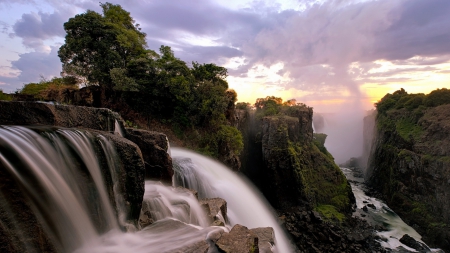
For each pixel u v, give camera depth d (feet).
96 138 35.06
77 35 99.30
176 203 44.09
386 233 126.00
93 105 105.60
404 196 156.15
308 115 212.23
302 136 197.98
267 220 92.73
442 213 131.85
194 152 110.52
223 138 119.65
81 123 42.60
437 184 138.92
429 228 126.21
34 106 35.45
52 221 26.09
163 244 30.78
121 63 106.73
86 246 29.22
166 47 133.80
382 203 172.76
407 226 136.77
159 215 40.16
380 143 223.10
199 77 143.33
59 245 26.09
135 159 37.78
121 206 35.81
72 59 101.71
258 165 206.08
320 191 167.94
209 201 54.44
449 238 115.44
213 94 122.72
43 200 25.90
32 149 26.73
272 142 170.81
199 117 123.24
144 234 33.73
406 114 201.98
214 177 84.33
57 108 38.78
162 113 120.47
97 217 31.83
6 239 20.84
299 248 105.70
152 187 47.44
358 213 153.89
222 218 51.62
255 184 197.06
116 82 97.14
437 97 189.16
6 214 22.11
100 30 99.76
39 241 23.82
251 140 218.59
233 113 152.56
